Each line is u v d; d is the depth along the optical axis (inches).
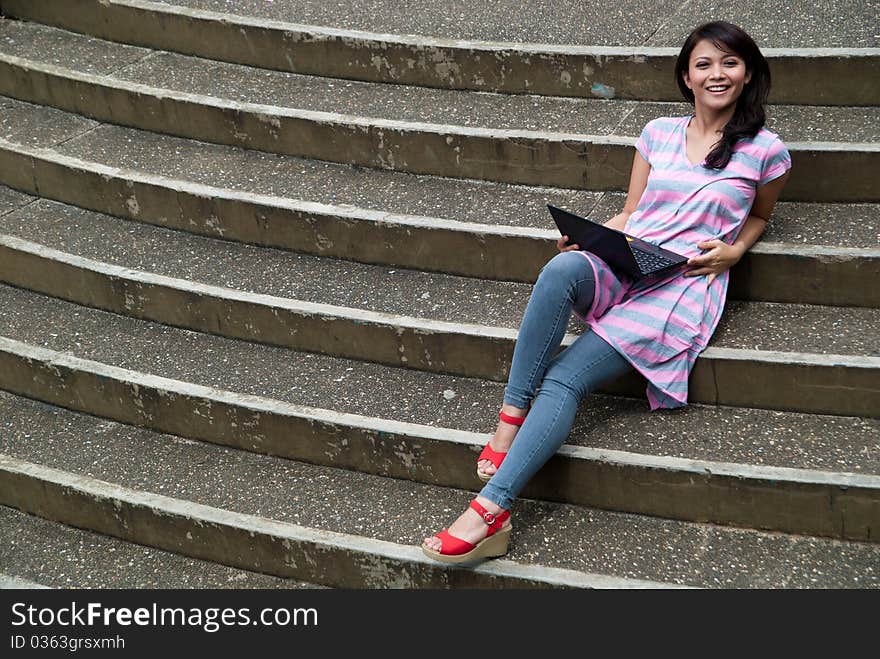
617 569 124.6
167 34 210.2
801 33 179.8
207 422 150.2
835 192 155.7
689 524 130.9
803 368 133.9
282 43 199.5
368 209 167.2
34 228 181.0
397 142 177.0
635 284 137.0
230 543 136.9
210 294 160.6
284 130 184.1
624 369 134.1
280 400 147.6
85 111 201.9
